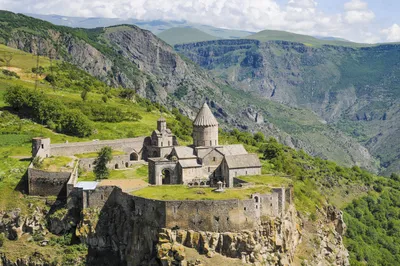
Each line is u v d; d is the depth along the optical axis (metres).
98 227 154.50
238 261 138.38
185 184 169.62
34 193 169.75
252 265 138.88
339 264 195.88
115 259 151.88
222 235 140.00
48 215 163.25
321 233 197.62
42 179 169.00
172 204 140.25
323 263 178.88
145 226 145.12
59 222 159.12
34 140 193.62
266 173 195.50
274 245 147.50
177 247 136.50
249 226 144.12
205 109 184.88
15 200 168.38
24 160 197.75
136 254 145.88
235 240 139.75
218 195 146.75
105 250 153.62
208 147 179.50
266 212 149.88
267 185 162.12
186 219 140.38
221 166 178.88
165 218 140.38
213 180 176.88
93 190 157.00
